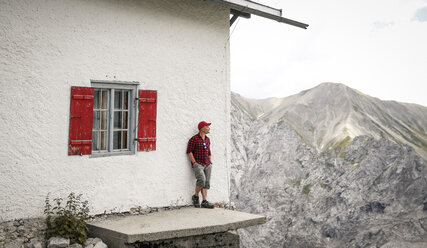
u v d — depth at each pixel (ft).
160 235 17.98
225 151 27.96
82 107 20.34
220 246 20.39
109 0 21.61
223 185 27.68
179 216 21.90
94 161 20.85
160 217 21.48
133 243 17.47
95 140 21.80
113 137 22.58
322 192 482.69
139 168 22.86
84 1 20.54
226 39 28.14
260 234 431.02
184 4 25.40
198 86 26.25
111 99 22.17
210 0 23.09
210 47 27.04
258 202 494.18
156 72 23.88
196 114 26.09
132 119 23.02
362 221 418.72
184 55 25.40
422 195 424.87
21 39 18.29
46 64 19.11
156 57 23.86
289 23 27.02
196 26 26.13
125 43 22.34
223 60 27.94
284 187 516.73
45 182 18.98
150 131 23.39
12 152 17.95
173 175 24.59
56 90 19.48
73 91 19.97
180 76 25.17
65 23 19.81
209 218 21.45
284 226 447.01
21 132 18.25
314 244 402.72
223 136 27.84
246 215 22.59
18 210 18.08
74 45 20.16
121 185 21.99
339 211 440.45
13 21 18.03
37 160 18.75
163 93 24.22
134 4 22.74
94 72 20.97
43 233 17.72
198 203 25.14
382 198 440.04
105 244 18.20
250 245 412.36
